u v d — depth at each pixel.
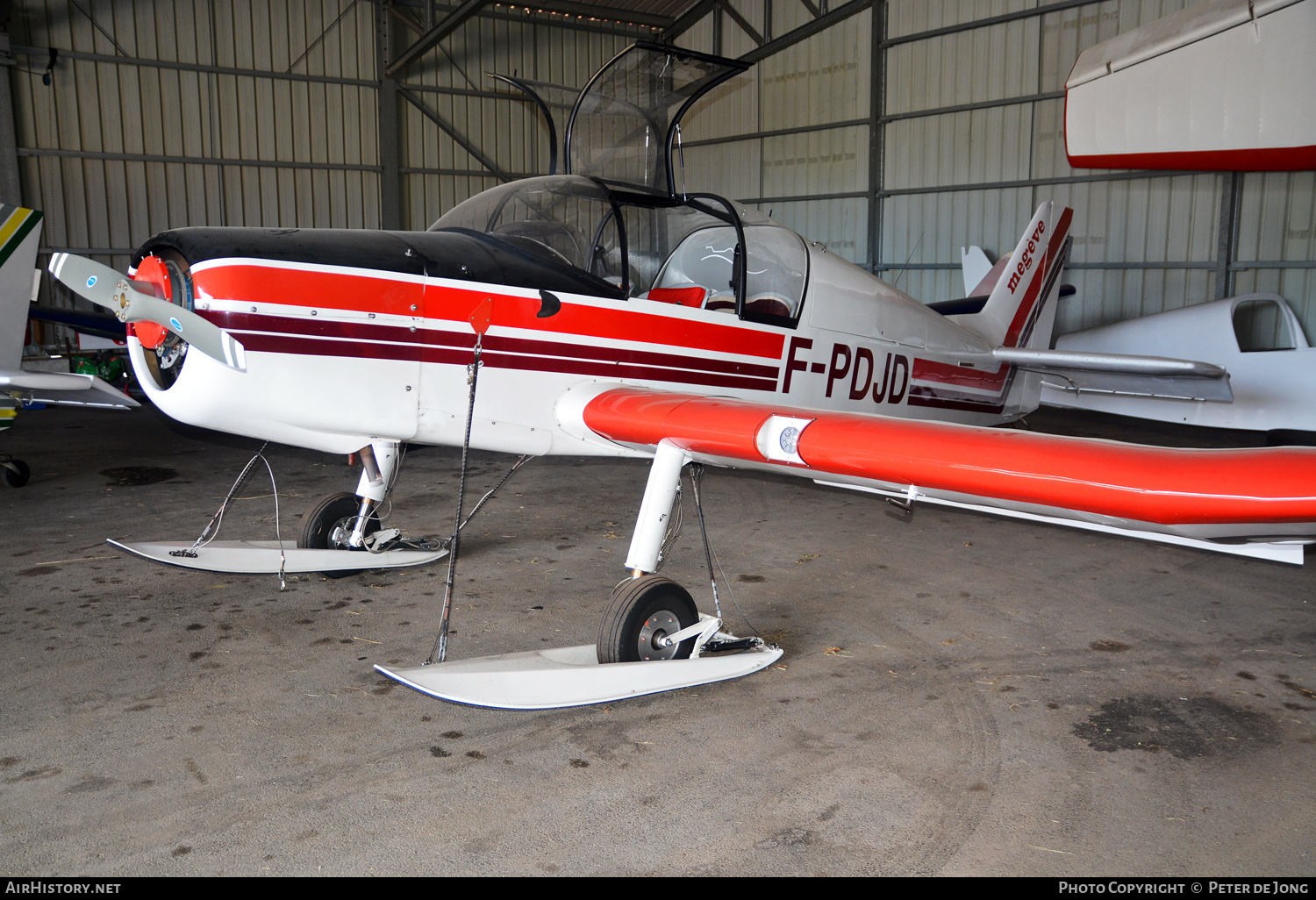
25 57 9.52
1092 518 2.22
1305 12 6.46
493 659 2.59
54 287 9.97
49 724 2.38
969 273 9.66
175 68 10.23
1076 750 2.31
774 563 3.98
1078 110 7.95
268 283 2.74
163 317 2.55
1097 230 9.24
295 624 3.12
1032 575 3.85
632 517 4.77
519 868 1.81
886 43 10.44
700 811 2.02
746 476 5.94
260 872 1.78
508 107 12.29
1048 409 9.30
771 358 3.82
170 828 1.92
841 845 1.90
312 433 3.02
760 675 2.77
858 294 4.17
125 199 10.20
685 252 3.85
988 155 9.85
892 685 2.71
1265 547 2.28
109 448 6.55
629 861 1.84
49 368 9.64
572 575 3.74
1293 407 7.58
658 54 3.44
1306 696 2.65
